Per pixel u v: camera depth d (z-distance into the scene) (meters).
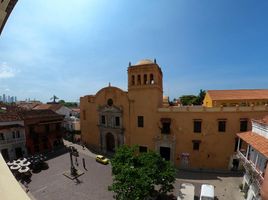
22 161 29.56
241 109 27.39
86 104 43.00
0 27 3.16
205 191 20.02
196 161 29.69
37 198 21.88
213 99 34.41
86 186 24.59
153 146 32.56
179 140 30.44
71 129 53.31
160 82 34.72
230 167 28.31
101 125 38.84
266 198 7.01
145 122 33.12
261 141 16.58
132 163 19.69
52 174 28.17
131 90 34.38
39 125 38.59
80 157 35.75
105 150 38.88
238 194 22.06
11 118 34.22
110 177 27.22
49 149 39.94
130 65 34.25
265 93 34.47
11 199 1.95
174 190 23.17
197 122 29.42
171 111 30.73
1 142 32.12
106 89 37.88
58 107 56.00
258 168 16.84
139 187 16.16
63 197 22.09
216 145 28.67
